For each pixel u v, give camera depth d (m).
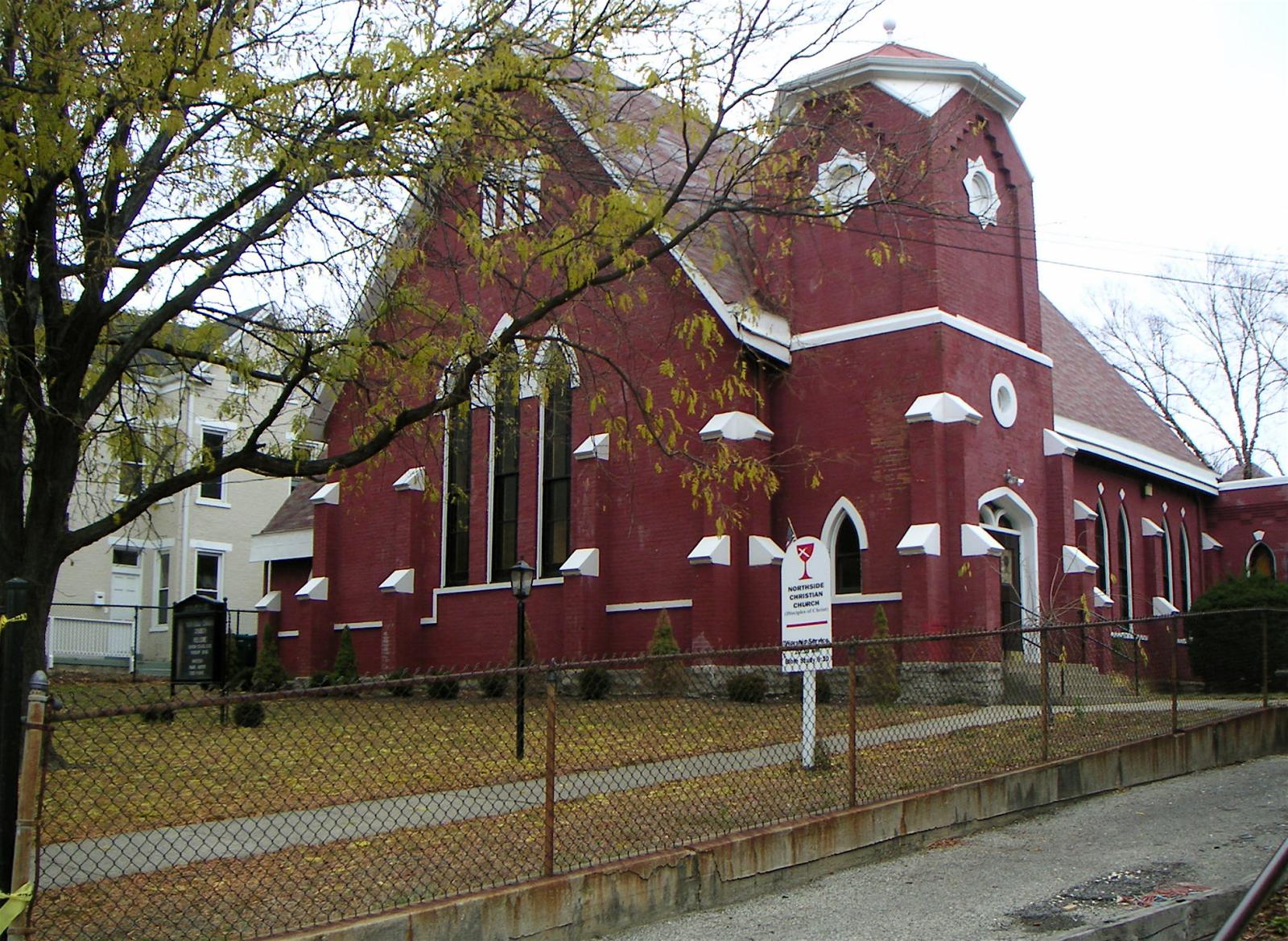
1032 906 8.92
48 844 9.28
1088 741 13.90
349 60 12.78
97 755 13.43
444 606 26.08
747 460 15.80
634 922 8.88
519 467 25.14
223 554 40.22
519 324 13.66
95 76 11.83
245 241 12.96
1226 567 33.75
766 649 10.22
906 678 17.98
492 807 10.70
